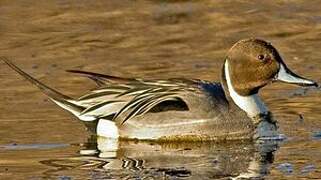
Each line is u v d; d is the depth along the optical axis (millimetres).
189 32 21266
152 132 15195
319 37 20828
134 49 20375
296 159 14023
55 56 19953
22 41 20812
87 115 15547
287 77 15492
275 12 22234
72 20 21938
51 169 13602
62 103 15766
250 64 15391
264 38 20906
